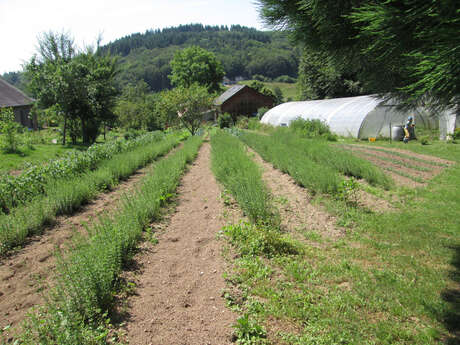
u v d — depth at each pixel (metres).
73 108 18.42
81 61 22.78
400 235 4.61
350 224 5.06
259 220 4.69
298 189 7.04
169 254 4.09
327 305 3.00
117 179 8.31
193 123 25.88
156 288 3.29
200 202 6.45
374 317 2.86
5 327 2.53
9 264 3.90
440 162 9.68
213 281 3.42
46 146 16.31
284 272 3.61
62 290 2.84
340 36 2.68
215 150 12.45
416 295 3.16
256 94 46.62
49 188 6.43
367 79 3.01
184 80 54.62
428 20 1.82
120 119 35.88
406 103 2.78
